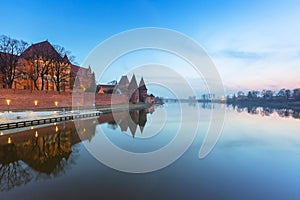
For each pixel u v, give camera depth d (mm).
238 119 26828
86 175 7227
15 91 26844
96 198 5543
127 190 6035
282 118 28609
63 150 10828
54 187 6223
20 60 34062
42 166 8273
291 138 14398
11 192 5883
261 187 6355
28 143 12406
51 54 38062
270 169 7984
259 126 20469
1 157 9492
